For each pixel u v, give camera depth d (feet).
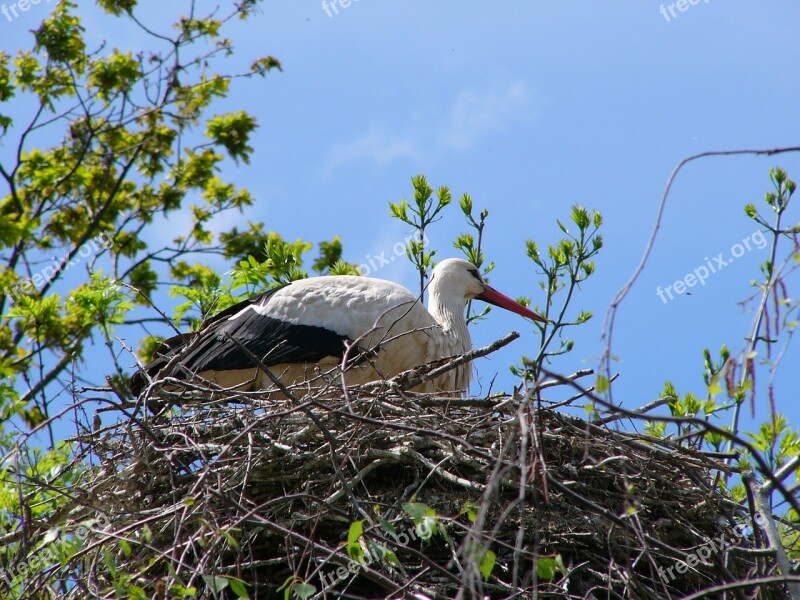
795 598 27.14
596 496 34.17
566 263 47.83
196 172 98.17
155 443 32.14
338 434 34.24
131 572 33.09
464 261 53.11
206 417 36.81
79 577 31.89
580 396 35.63
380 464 34.06
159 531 32.19
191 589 26.16
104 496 34.60
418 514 25.22
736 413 38.52
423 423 34.40
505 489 34.09
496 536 33.06
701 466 35.35
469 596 28.30
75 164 97.81
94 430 36.91
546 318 47.83
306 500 33.42
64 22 95.14
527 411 29.66
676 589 34.12
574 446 34.32
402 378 37.24
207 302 50.34
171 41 98.17
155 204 98.68
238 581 26.27
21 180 94.32
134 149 97.81
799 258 23.03
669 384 41.81
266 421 34.24
